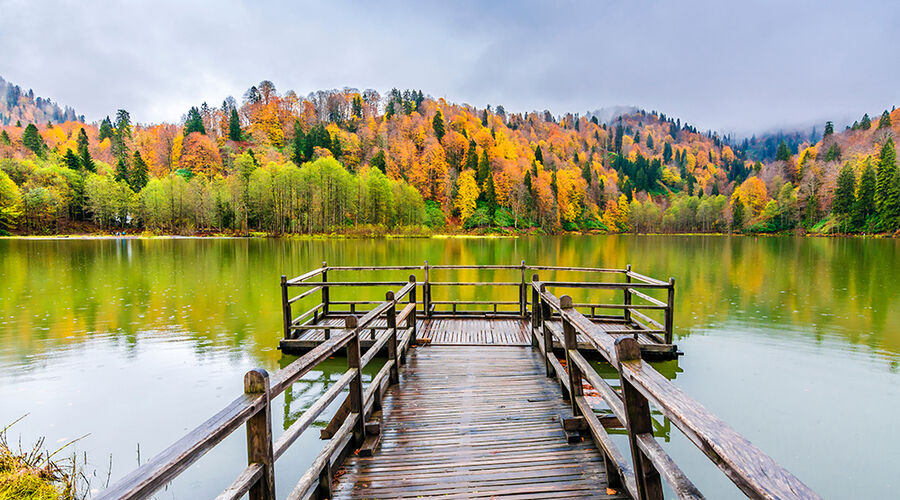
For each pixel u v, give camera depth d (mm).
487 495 2783
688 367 6641
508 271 20422
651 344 6570
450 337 6949
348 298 12773
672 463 1702
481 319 8305
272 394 1951
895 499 3537
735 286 14898
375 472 3074
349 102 137625
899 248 34875
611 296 13477
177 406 5293
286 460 3990
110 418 4977
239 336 8414
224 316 10211
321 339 7008
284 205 60406
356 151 101812
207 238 53406
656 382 1724
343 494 2826
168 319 9891
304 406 5273
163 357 7113
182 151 89688
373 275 19047
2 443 3490
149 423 4855
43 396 5594
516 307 11750
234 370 6500
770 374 6324
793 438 4512
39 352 7402
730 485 3703
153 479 1181
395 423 3883
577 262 24703
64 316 10180
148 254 28250
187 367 6637
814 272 18672
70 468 3789
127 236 55812
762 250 34219
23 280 15930
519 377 5094
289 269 19891
